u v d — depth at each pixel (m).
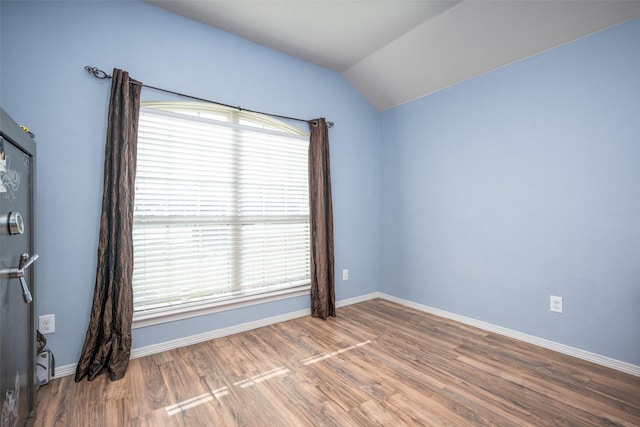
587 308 2.09
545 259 2.29
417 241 3.23
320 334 2.56
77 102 1.94
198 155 2.41
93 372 1.84
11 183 1.19
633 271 1.90
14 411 1.19
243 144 2.64
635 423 1.45
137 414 1.53
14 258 1.20
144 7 2.17
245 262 2.67
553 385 1.78
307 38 2.65
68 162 1.91
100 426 1.44
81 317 1.95
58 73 1.88
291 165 2.96
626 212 1.93
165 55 2.25
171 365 2.03
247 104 2.63
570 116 2.16
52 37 1.87
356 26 2.48
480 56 2.54
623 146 1.94
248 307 2.66
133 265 2.07
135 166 2.04
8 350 1.12
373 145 3.60
